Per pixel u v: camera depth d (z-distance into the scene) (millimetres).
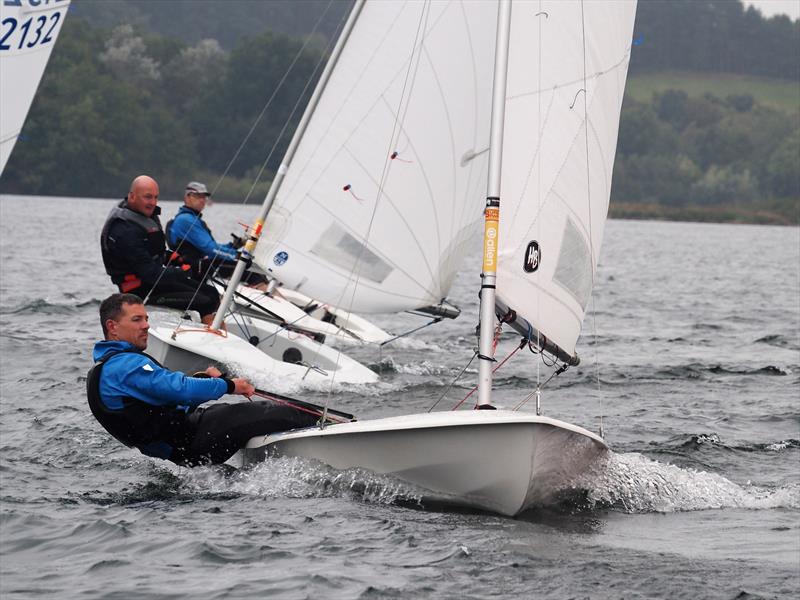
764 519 20359
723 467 24875
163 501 20250
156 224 33188
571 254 22766
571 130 22578
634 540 18469
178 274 33344
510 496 19297
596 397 33875
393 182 31484
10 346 38688
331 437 20328
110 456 23828
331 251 32469
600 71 23078
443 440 19281
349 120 31969
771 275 106188
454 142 30938
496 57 21562
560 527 19094
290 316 38031
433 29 30953
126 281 32812
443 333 50375
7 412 28109
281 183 33031
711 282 94562
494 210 21141
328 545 17438
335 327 38906
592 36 22797
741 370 40625
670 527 19562
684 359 43625
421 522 18891
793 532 19375
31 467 22766
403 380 35156
